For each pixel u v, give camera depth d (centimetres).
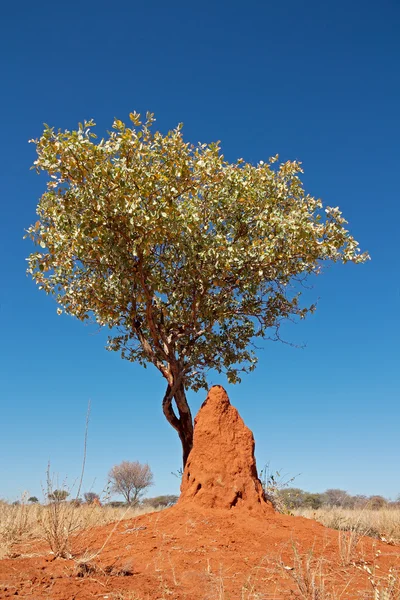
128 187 1045
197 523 758
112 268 1145
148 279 1140
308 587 511
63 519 693
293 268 1219
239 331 1345
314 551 680
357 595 529
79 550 683
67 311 1292
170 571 601
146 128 1107
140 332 1272
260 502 846
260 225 1145
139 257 1102
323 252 1163
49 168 1052
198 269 1151
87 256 1173
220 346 1282
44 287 1256
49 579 548
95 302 1200
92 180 1045
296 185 1267
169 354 1210
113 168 1058
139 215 1048
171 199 1069
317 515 1269
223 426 888
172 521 780
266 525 766
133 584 550
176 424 1246
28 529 850
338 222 1170
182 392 1254
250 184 1198
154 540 709
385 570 632
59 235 1143
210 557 646
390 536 1026
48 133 1040
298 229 1127
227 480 846
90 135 1045
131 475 2222
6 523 845
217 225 1205
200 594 531
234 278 1216
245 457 869
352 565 639
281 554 659
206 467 861
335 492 2428
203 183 1184
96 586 536
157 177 1073
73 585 533
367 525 1103
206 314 1210
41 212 1205
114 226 1083
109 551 683
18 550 710
